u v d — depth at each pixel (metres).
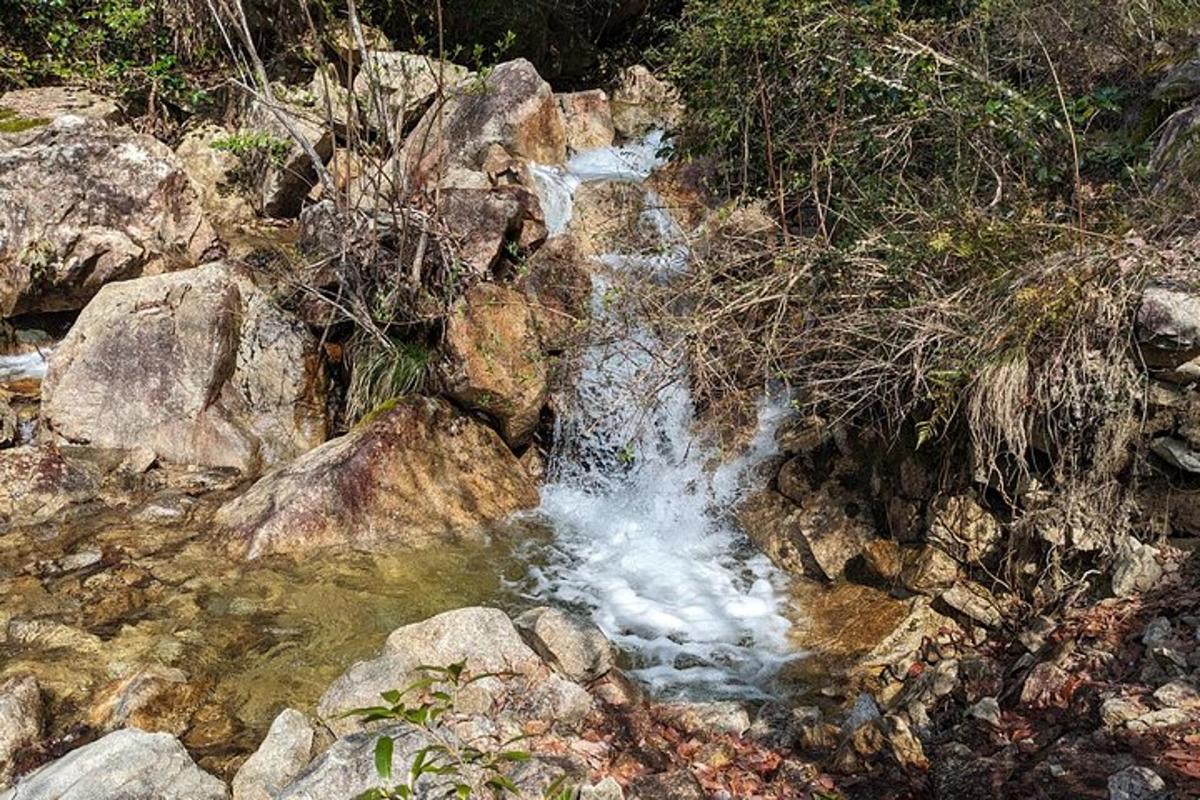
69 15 9.23
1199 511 4.19
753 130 6.58
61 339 7.12
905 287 5.12
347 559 5.35
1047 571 4.46
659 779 3.56
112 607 4.80
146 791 3.42
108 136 7.31
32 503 5.58
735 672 4.60
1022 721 3.71
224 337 6.36
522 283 6.62
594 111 9.76
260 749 3.65
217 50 9.37
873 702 4.04
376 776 3.34
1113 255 4.36
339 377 6.70
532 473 6.41
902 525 5.09
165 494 5.81
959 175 5.44
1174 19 6.36
